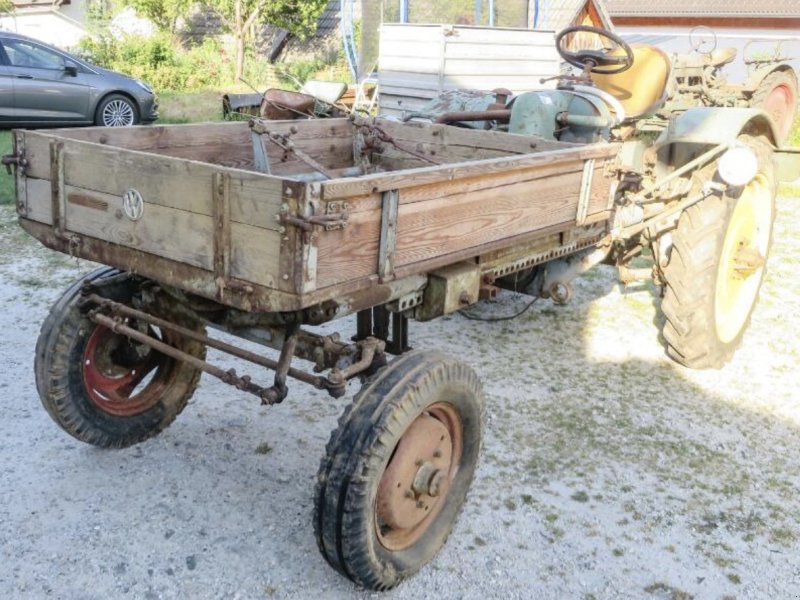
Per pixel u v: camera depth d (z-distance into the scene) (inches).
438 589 112.0
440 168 102.5
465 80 377.4
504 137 150.3
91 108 482.9
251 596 108.7
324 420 155.6
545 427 157.1
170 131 136.0
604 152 135.6
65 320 124.7
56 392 126.1
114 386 136.2
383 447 98.0
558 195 127.0
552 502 133.3
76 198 110.4
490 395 168.9
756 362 190.9
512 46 391.5
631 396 171.6
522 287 176.6
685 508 133.6
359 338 126.0
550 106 162.4
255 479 134.9
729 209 172.4
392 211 97.0
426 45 369.7
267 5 766.5
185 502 127.8
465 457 118.0
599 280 245.3
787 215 324.2
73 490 129.3
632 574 117.3
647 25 746.8
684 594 113.7
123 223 105.3
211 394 163.5
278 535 121.1
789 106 364.2
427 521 114.3
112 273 130.3
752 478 143.3
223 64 793.6
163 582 110.4
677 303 176.2
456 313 215.3
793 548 124.6
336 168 161.9
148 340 117.6
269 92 186.5
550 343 197.9
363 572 102.3
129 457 139.3
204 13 899.4
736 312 191.6
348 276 94.5
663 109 207.3
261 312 108.7
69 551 115.4
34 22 967.6
